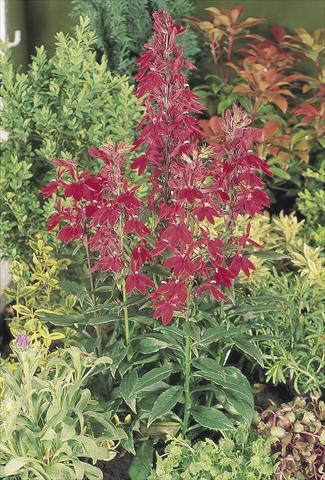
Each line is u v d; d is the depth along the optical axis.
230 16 6.66
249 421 4.05
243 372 4.98
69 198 5.01
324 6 6.94
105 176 3.71
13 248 5.15
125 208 3.79
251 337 4.25
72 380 4.07
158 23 3.78
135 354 4.29
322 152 6.59
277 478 4.06
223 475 3.89
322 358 4.66
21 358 4.00
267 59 6.61
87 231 4.08
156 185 4.00
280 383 4.92
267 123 6.20
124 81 5.26
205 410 4.13
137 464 4.22
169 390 4.08
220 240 3.72
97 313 4.39
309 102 6.43
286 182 6.66
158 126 3.79
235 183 3.81
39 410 3.98
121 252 3.87
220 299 3.78
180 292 3.68
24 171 4.96
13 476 3.96
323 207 5.72
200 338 3.94
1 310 5.54
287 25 7.05
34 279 5.11
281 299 4.27
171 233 3.63
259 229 5.29
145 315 4.24
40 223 5.13
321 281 4.86
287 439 4.17
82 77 5.17
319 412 4.44
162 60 3.81
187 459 4.07
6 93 5.01
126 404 4.36
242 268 3.89
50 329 5.29
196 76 6.94
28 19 6.92
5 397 3.97
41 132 5.14
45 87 5.24
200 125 6.20
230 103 6.54
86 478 4.22
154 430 4.34
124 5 6.11
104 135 5.07
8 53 5.13
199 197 3.58
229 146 3.73
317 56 6.68
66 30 6.94
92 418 4.15
